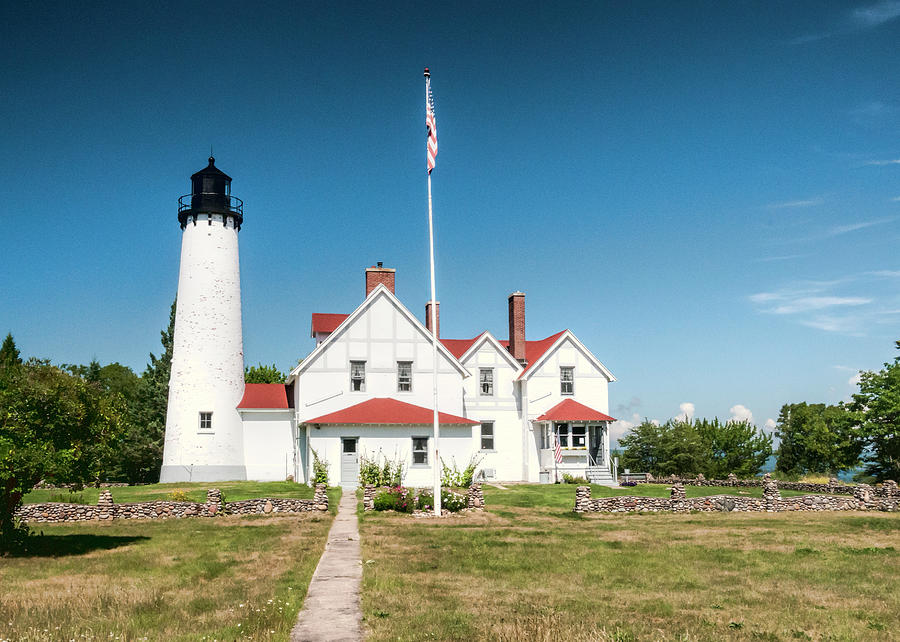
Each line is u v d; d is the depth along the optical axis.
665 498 32.03
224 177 46.75
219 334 45.00
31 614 12.70
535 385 48.91
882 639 11.92
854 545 22.28
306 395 43.09
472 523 26.69
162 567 17.86
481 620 12.50
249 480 44.66
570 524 27.19
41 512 27.38
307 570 16.91
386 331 44.66
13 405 19.73
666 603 14.27
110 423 21.52
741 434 67.31
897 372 46.84
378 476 39.84
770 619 13.15
